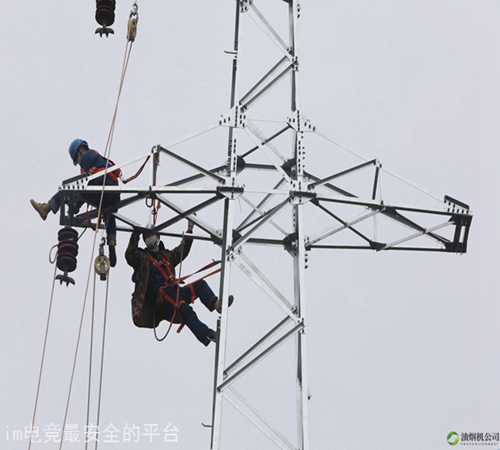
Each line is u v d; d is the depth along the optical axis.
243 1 31.64
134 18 31.83
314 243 33.16
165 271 31.25
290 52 31.70
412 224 32.91
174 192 29.86
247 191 30.08
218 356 29.02
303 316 29.70
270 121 30.91
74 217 31.31
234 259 29.70
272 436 28.95
